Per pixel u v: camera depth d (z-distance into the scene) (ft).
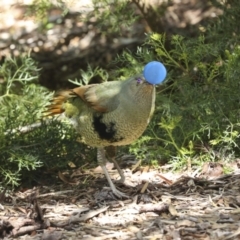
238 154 39.19
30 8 50.65
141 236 28.91
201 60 44.24
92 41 57.57
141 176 37.45
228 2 47.09
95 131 33.53
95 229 30.09
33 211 31.63
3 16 59.72
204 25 54.65
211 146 39.14
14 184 36.01
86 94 33.37
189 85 40.42
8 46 58.54
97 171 38.81
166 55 40.11
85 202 33.86
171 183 35.60
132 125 32.63
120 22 48.52
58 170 38.58
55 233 29.48
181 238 28.48
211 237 28.40
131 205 32.76
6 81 47.09
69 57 57.82
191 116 39.73
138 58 46.29
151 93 32.19
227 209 31.50
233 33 45.11
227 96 39.45
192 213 31.14
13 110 39.34
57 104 35.83
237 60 39.60
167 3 53.83
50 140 38.17
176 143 39.19
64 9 50.67
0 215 32.37
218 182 34.73
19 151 36.83
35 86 43.11
